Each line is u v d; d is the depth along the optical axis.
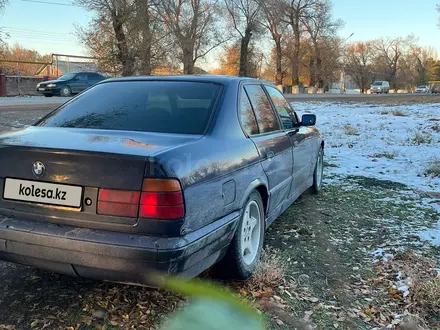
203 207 2.51
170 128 3.00
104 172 2.34
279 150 3.83
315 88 60.19
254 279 3.23
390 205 5.36
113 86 3.68
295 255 3.75
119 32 30.78
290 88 55.53
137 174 2.29
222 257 2.94
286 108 4.74
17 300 2.89
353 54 91.06
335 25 59.34
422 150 9.16
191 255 2.38
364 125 13.84
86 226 2.37
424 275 3.36
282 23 54.56
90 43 31.06
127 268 2.28
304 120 4.74
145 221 2.27
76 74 25.47
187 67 38.44
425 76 103.25
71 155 2.39
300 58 60.25
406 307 2.94
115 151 2.36
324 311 2.87
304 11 56.97
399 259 3.68
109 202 2.32
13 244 2.48
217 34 43.59
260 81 4.19
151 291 3.01
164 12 33.91
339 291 3.14
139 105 3.32
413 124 13.54
